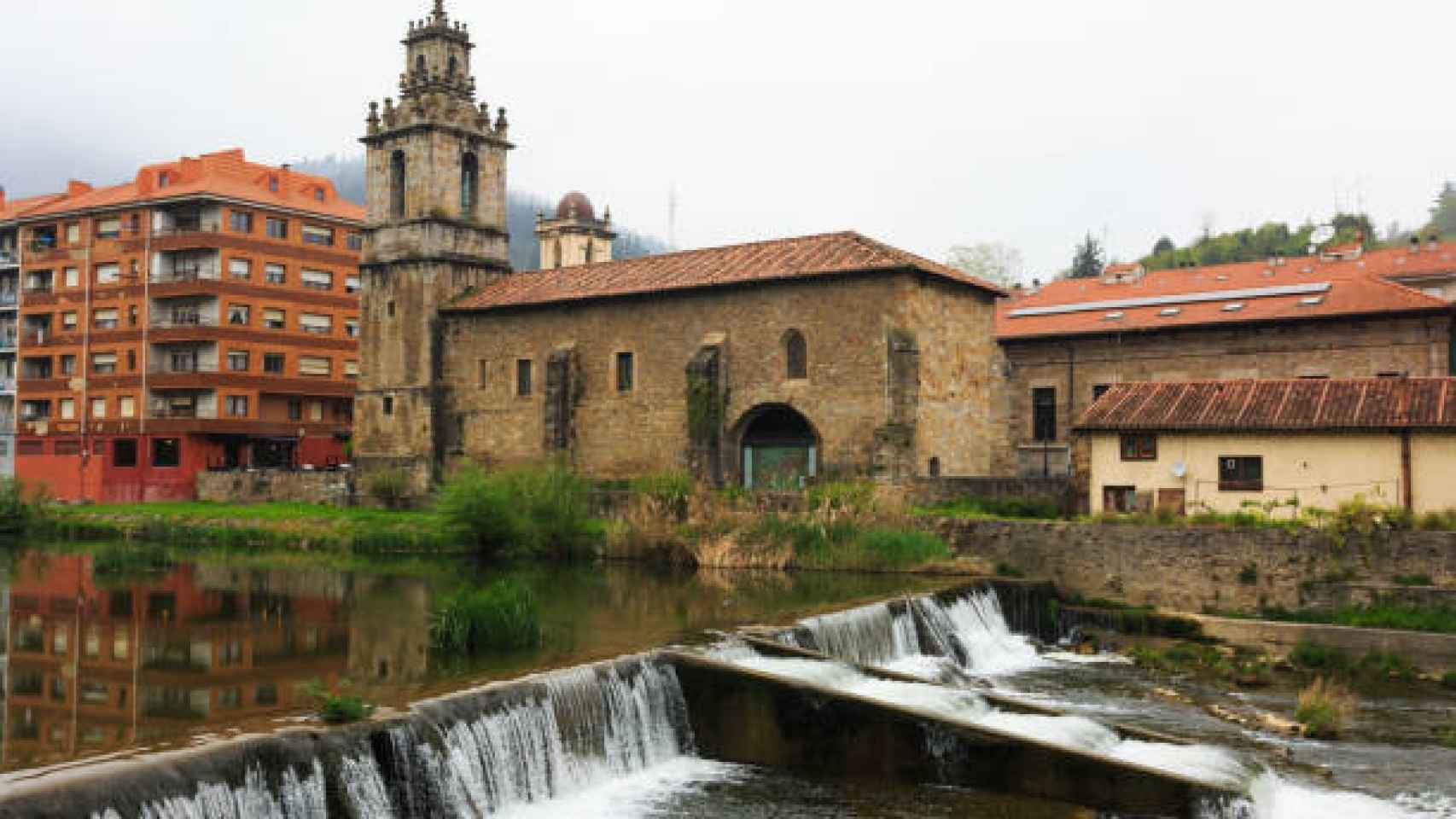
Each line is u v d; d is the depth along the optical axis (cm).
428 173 5666
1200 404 3750
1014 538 3603
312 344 7319
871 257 4516
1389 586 3045
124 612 2886
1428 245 5828
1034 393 5531
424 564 4072
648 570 3812
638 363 5028
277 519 5259
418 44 5806
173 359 7131
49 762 1384
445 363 5656
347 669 2075
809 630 2503
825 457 4509
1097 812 1752
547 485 4309
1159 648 3114
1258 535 3234
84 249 7406
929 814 1738
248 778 1401
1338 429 3400
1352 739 2245
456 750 1653
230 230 7019
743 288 4741
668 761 2041
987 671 2855
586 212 10506
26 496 6206
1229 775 1814
